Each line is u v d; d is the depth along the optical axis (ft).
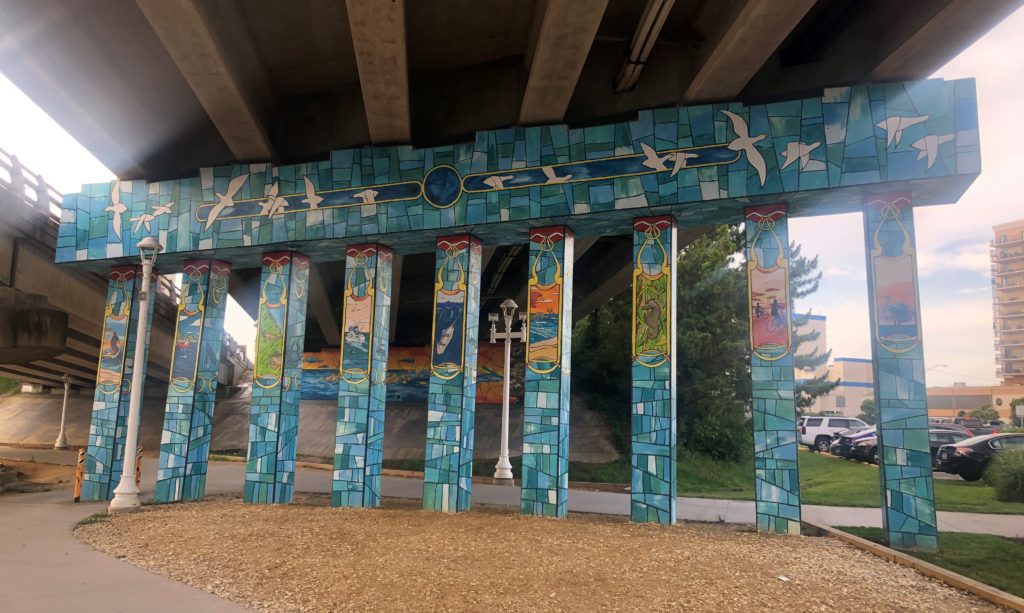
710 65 39.45
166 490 53.01
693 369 95.86
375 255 51.90
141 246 49.32
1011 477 51.67
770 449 39.24
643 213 44.39
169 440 54.29
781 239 41.50
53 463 88.38
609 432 97.55
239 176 54.80
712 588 23.95
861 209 41.47
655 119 43.88
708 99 42.88
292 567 27.09
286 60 50.34
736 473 88.69
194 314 56.44
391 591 23.48
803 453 94.17
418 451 98.73
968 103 38.06
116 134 53.88
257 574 26.13
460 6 44.04
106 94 50.21
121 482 46.44
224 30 42.42
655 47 46.75
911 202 39.40
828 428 100.73
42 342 73.00
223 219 54.80
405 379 119.65
